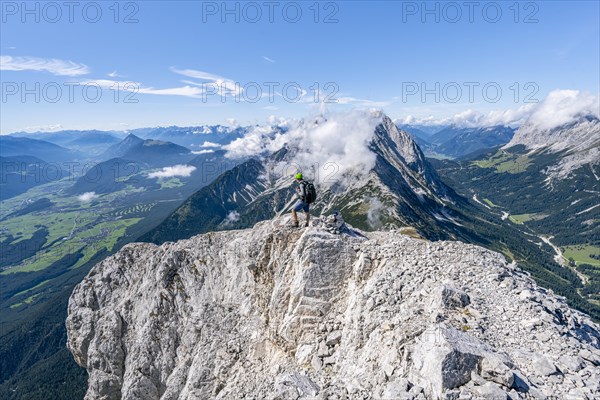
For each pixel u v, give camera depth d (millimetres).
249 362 34500
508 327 18422
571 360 15938
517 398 13594
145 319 55562
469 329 17844
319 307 28969
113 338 56812
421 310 20344
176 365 47781
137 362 50312
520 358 16016
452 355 14953
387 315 21672
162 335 51156
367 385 18234
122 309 58969
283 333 30406
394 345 18484
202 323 44719
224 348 38406
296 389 21594
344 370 22266
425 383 15195
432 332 16828
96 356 56625
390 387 15820
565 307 22109
